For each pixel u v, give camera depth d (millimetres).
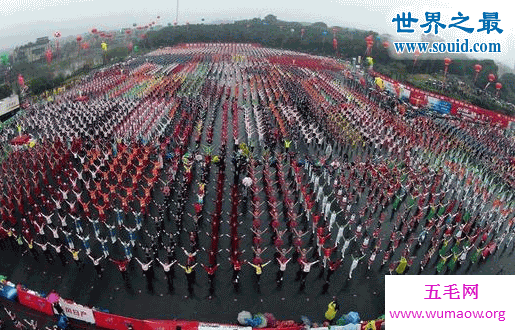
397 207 35875
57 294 23062
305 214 33594
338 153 48156
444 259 27609
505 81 97812
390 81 80688
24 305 23469
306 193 34812
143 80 81688
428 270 28406
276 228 30438
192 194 36500
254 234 30234
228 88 76188
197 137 49094
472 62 102750
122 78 84250
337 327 21031
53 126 52406
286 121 54938
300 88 78125
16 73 85125
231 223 30656
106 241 27578
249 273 27172
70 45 132750
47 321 22531
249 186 35375
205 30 156750
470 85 92375
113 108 59469
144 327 21109
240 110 62750
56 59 109625
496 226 33656
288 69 99875
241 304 24547
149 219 32656
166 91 72500
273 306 24516
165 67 99250
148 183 35188
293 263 28219
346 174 41688
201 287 25734
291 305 24656
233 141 50062
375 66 106062
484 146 50406
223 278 26625
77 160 42688
